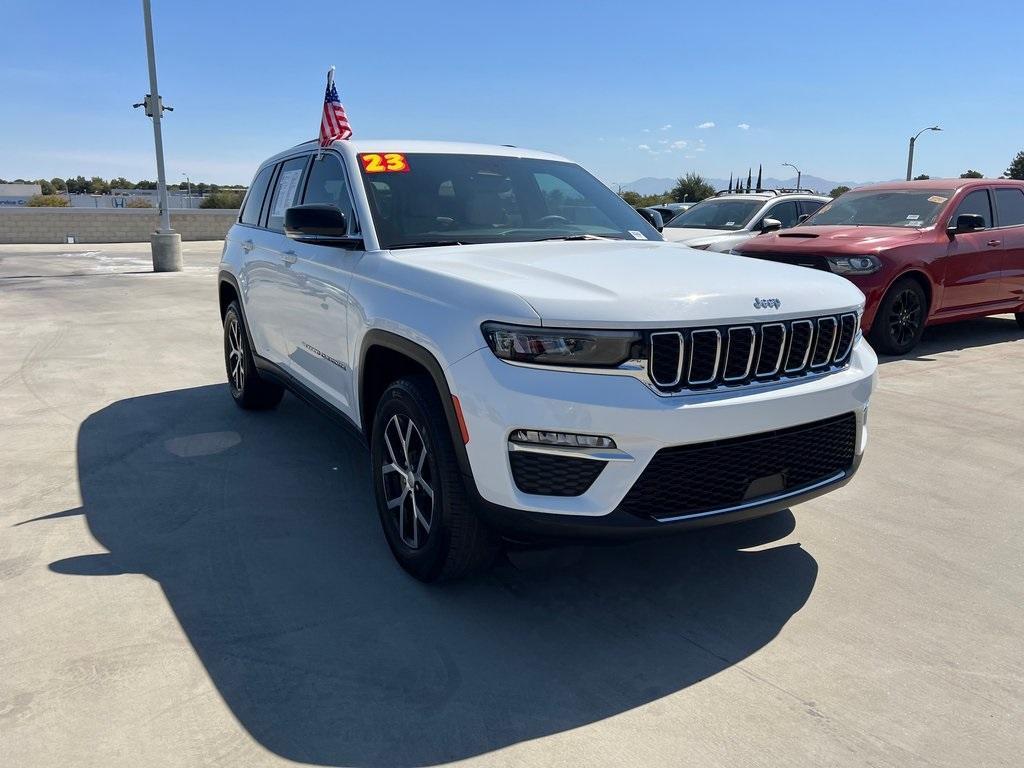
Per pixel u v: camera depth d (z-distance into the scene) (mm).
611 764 2242
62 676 2623
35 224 32500
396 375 3594
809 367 3025
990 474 4586
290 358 4730
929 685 2619
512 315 2689
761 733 2375
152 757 2258
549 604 3129
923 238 7773
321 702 2508
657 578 3348
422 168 4172
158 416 5789
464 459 2836
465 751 2299
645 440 2617
